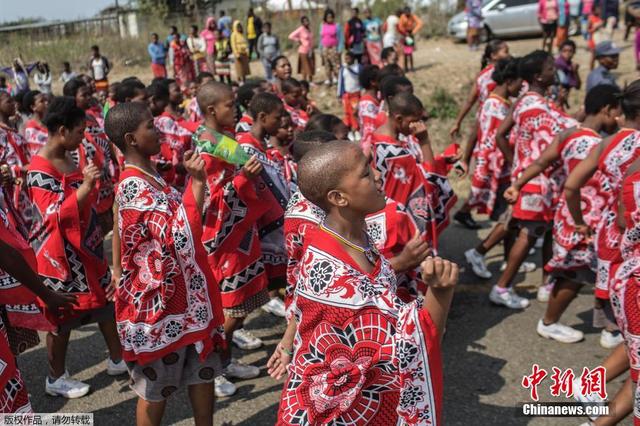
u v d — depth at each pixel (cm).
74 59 2238
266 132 457
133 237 315
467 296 559
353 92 1228
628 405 333
